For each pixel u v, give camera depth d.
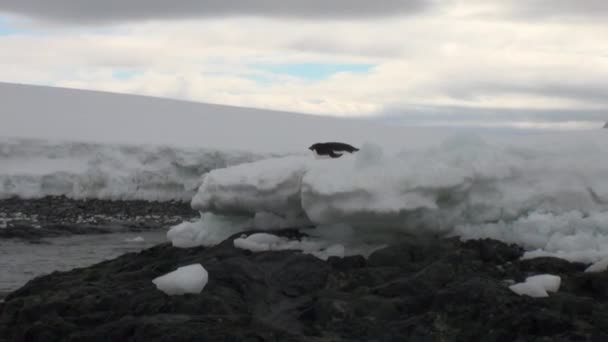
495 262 8.83
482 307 7.44
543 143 9.87
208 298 7.93
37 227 20.94
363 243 9.53
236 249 9.63
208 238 10.73
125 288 8.74
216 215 10.95
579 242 8.81
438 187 9.07
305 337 7.36
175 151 27.84
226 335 7.02
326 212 9.34
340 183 9.23
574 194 9.30
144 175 26.97
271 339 7.12
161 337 7.14
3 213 22.83
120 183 26.47
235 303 8.07
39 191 25.81
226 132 37.88
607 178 9.41
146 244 19.44
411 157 9.61
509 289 7.80
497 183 9.43
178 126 37.44
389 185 9.12
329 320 7.71
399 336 7.38
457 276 8.27
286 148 34.91
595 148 9.72
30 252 17.52
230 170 10.65
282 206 10.07
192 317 7.61
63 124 34.03
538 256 8.74
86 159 28.08
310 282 8.59
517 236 9.21
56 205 24.50
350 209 9.13
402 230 9.34
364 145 9.48
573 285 8.14
